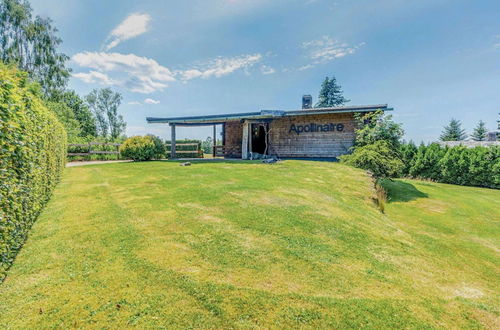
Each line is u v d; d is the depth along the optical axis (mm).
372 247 3953
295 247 3572
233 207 5086
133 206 5133
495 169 12383
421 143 14938
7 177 2584
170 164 12797
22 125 3182
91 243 3426
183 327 2047
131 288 2494
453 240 5465
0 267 2514
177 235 3736
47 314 2127
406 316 2387
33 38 26344
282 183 7621
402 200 8836
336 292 2662
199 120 15914
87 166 12641
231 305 2326
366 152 10047
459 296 2990
